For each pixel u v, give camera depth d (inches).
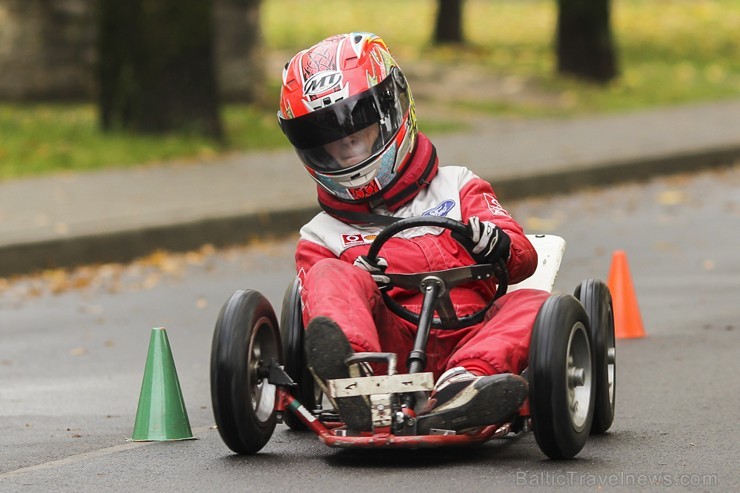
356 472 708.0
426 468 713.0
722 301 1316.4
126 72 2353.6
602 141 2522.1
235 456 763.4
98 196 1913.1
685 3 5324.8
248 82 2915.8
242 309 736.3
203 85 2367.1
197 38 2348.7
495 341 706.2
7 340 1240.2
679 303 1315.2
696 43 4279.0
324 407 911.0
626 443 782.5
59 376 1075.3
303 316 737.0
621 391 955.3
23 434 864.3
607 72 3454.7
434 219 730.2
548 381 690.8
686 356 1075.9
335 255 776.3
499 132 2650.1
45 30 2837.1
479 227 725.9
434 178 792.9
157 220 1726.1
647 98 3257.9
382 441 676.1
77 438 847.7
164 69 2348.7
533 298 739.4
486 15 4977.9
